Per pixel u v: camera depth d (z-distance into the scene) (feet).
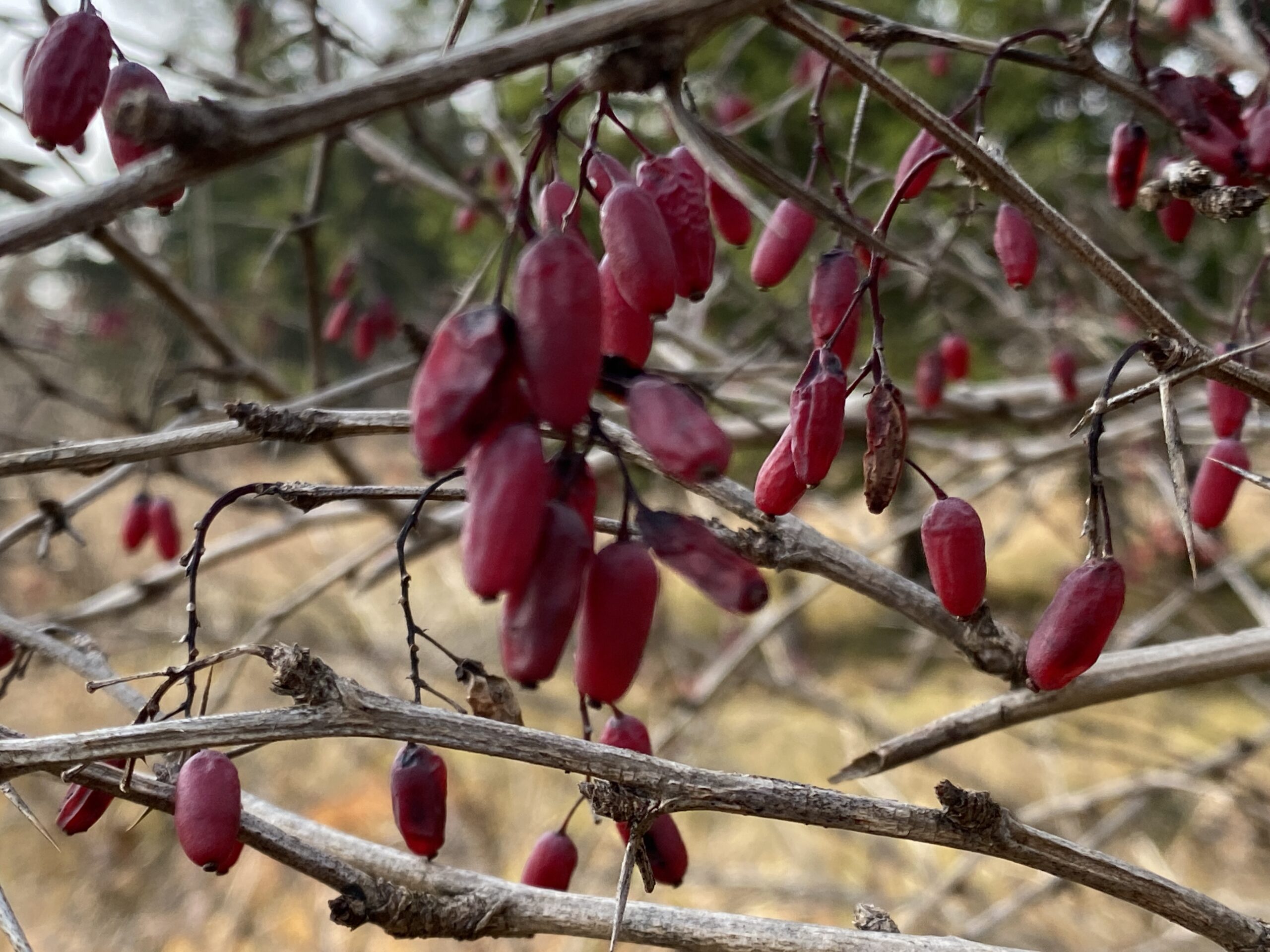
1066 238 3.84
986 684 22.27
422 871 4.78
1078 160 21.54
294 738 3.63
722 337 24.35
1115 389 10.97
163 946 17.74
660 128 14.35
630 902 4.48
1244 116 5.24
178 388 20.66
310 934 17.74
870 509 4.20
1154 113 5.01
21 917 18.86
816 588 12.44
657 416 2.89
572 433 3.08
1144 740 17.30
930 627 5.13
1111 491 17.54
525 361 2.69
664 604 20.33
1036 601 24.44
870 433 4.13
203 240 19.03
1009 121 20.94
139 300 24.85
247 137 2.36
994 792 17.33
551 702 18.75
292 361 37.86
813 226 4.71
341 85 2.47
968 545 4.16
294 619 24.40
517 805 19.67
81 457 5.16
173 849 20.59
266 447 11.68
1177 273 10.94
